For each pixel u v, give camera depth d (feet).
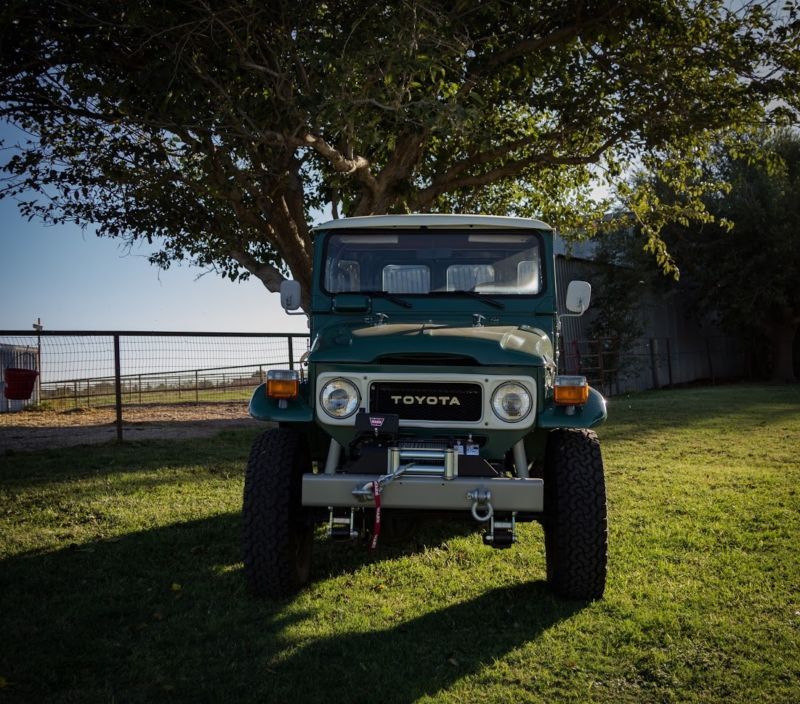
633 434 38.32
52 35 30.63
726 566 16.03
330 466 13.71
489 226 16.89
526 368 13.48
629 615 13.39
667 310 96.22
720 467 28.14
